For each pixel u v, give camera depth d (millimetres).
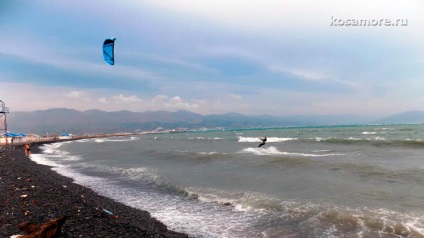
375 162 23594
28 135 106250
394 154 28359
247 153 33188
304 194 14500
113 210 12266
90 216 10945
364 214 10938
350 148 36031
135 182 19453
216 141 65812
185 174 21656
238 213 12055
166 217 11664
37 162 34094
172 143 66062
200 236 9562
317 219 10820
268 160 25578
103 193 16266
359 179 17250
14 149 56812
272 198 13844
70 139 131625
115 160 33719
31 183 16984
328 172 19656
